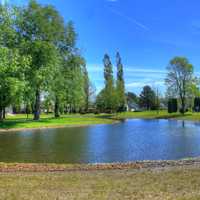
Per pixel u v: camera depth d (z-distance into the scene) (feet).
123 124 172.35
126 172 39.50
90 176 36.88
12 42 141.79
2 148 71.72
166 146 75.31
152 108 396.37
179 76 278.67
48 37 155.74
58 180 34.58
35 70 143.13
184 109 284.61
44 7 156.87
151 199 27.04
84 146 75.41
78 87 178.50
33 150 68.54
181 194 28.43
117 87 311.47
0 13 135.23
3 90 130.11
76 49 175.01
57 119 180.65
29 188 30.91
